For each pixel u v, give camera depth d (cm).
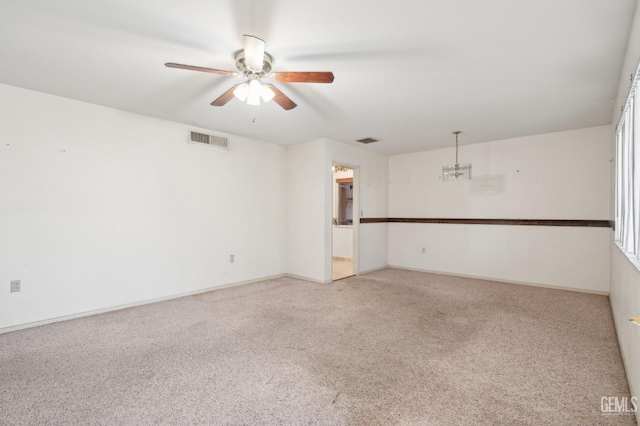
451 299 402
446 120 399
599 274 428
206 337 278
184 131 418
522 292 438
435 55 236
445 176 524
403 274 570
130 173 370
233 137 473
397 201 638
